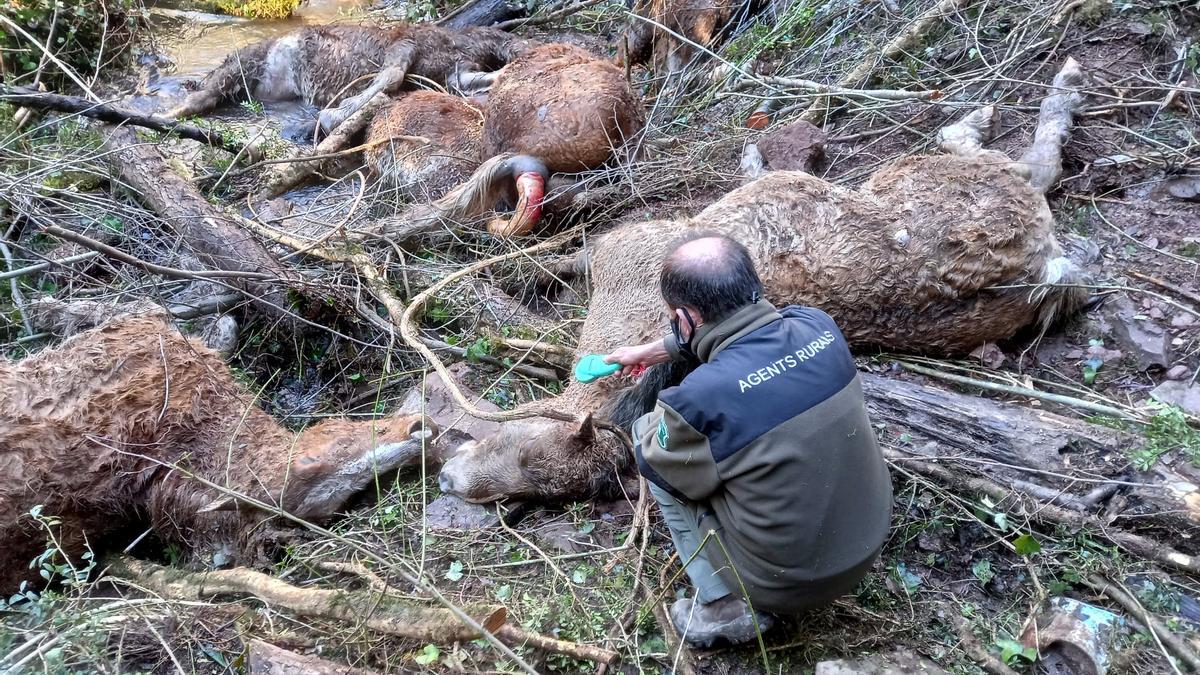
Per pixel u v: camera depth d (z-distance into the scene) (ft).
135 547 12.13
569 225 17.08
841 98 18.22
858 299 12.18
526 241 16.74
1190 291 12.70
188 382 11.84
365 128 20.38
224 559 11.28
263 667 8.92
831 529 7.99
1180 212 13.84
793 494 7.80
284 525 11.26
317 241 15.17
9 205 16.26
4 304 15.03
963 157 13.14
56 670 8.25
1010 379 12.30
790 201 12.47
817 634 9.44
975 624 9.53
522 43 24.21
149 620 9.55
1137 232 13.82
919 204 12.34
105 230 16.20
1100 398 11.74
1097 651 8.77
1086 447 10.76
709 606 9.22
